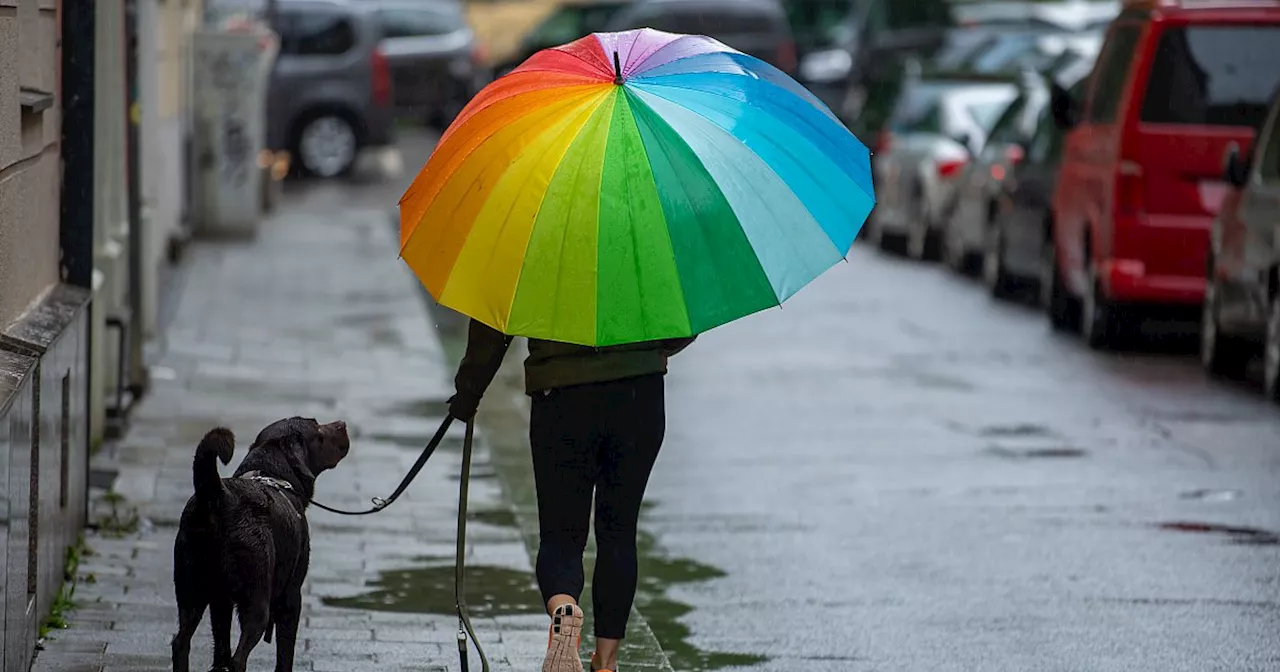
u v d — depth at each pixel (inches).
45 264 762.8
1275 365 1215.6
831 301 1840.6
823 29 3882.9
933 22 3427.7
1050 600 759.1
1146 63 1407.5
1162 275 1405.0
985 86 2290.8
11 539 568.7
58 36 791.7
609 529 595.5
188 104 2165.4
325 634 694.5
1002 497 948.6
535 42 3799.2
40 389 637.3
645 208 523.5
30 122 706.2
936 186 2166.6
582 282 522.3
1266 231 1219.9
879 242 2397.9
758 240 524.4
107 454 1003.9
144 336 1412.4
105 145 1048.8
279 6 2871.6
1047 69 2146.9
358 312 1630.2
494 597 761.6
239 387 1248.8
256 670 645.3
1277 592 768.9
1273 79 1405.0
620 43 566.6
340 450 598.5
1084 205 1493.6
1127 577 793.6
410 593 764.0
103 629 676.7
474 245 529.7
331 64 2878.9
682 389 1302.9
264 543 542.0
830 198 539.8
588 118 532.4
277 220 2389.3
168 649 655.1
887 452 1067.9
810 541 863.7
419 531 872.3
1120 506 926.4
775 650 695.7
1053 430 1132.5
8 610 564.1
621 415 577.9
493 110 547.8
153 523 855.1
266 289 1753.2
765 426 1153.4
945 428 1141.7
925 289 1945.1
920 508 926.4
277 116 2871.6
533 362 582.2
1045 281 1684.3
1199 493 955.3
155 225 1529.3
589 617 749.9
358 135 2906.0
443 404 1213.7
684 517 913.5
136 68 1143.0
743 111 543.2
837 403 1238.3
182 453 1018.7
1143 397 1250.6
